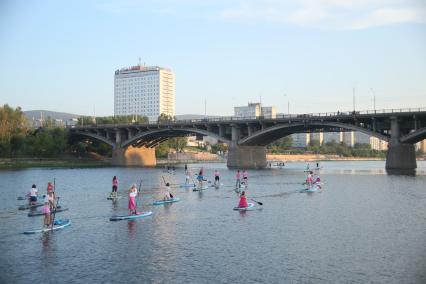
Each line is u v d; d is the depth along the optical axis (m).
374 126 120.94
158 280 25.89
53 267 28.58
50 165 153.38
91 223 42.97
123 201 60.03
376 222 42.44
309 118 128.50
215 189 76.44
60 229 40.09
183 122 160.75
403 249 31.98
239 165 148.12
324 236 36.31
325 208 52.03
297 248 32.44
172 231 38.81
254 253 31.20
